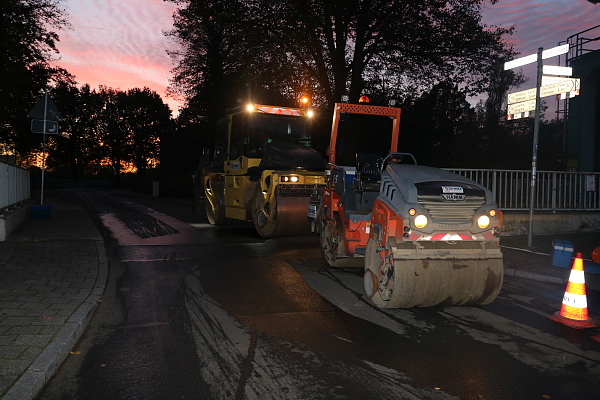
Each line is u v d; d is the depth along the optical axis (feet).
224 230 44.70
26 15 92.68
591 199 43.14
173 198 101.96
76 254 29.37
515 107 37.47
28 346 14.33
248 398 12.17
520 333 17.47
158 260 29.86
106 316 18.84
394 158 26.58
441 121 79.61
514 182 41.39
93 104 271.08
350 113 28.71
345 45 69.92
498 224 19.86
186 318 18.74
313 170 39.73
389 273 19.60
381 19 63.46
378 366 14.28
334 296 22.25
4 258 27.22
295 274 26.61
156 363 14.34
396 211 19.36
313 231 31.30
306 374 13.66
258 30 65.92
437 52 67.87
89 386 12.76
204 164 52.13
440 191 19.29
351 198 25.89
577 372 14.05
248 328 17.62
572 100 57.93
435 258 18.99
